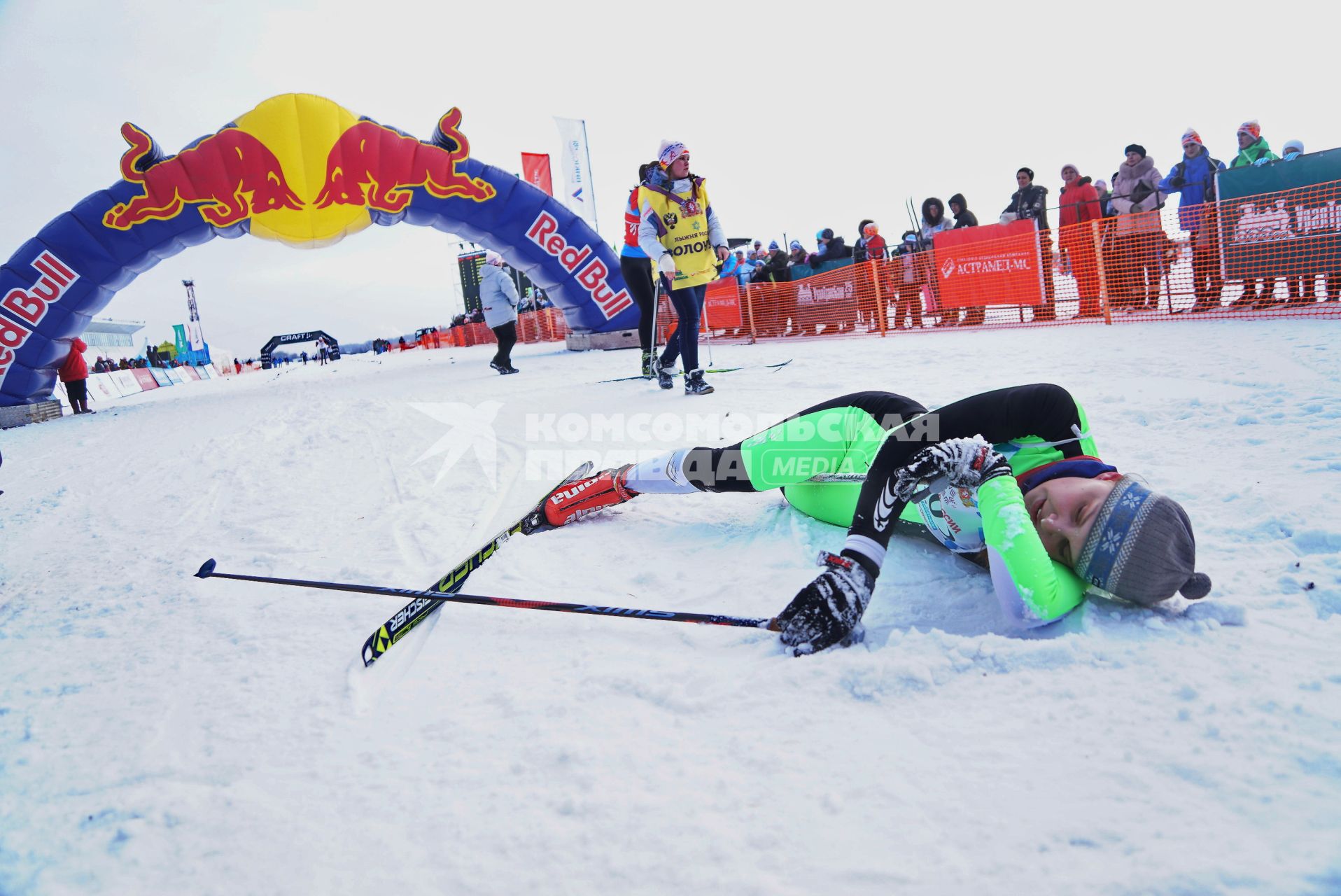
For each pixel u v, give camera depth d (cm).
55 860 127
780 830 113
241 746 157
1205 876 93
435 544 289
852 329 1072
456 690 172
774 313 1185
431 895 110
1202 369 447
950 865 102
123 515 402
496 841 119
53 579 293
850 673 152
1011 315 903
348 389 1046
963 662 152
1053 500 171
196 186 1104
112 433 853
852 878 102
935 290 959
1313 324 577
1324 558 175
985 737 130
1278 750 114
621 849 114
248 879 117
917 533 238
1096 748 122
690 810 120
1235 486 239
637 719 150
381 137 1152
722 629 185
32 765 157
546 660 182
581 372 911
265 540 318
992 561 168
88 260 1108
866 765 126
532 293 2214
